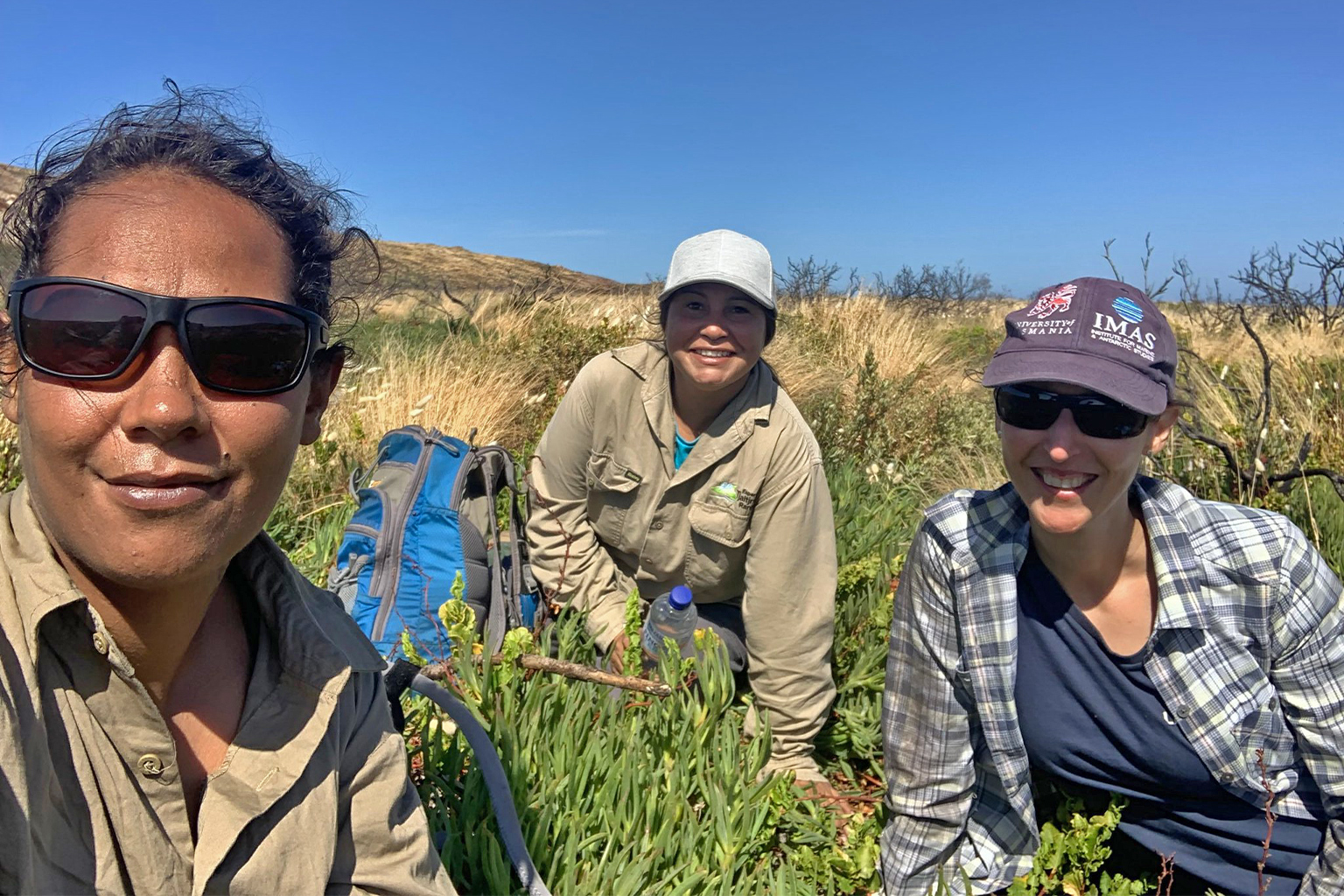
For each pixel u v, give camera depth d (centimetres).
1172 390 81
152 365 42
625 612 136
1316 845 90
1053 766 97
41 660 46
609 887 89
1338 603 82
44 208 46
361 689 64
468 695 103
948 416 323
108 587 47
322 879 56
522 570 143
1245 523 83
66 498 43
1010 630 90
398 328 439
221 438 44
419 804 67
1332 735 84
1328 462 213
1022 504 90
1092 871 94
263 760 54
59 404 41
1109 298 80
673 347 126
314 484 204
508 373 306
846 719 135
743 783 108
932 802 98
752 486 125
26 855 41
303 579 63
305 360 48
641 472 133
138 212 44
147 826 49
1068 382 77
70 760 46
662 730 109
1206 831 93
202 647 55
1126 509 86
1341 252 504
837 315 523
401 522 132
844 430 291
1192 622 83
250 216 47
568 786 99
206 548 44
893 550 193
